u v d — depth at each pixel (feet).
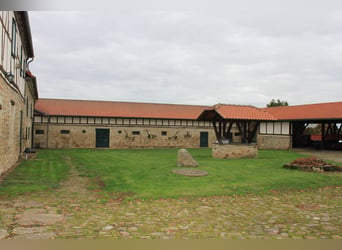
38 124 75.25
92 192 22.86
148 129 86.38
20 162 38.47
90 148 79.61
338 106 72.23
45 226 14.06
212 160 45.50
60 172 32.76
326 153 63.36
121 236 13.28
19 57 35.09
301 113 76.89
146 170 33.81
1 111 24.38
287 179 28.09
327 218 16.69
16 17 30.53
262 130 85.30
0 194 20.17
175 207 18.75
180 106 101.24
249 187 24.64
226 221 15.99
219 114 48.91
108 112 83.15
